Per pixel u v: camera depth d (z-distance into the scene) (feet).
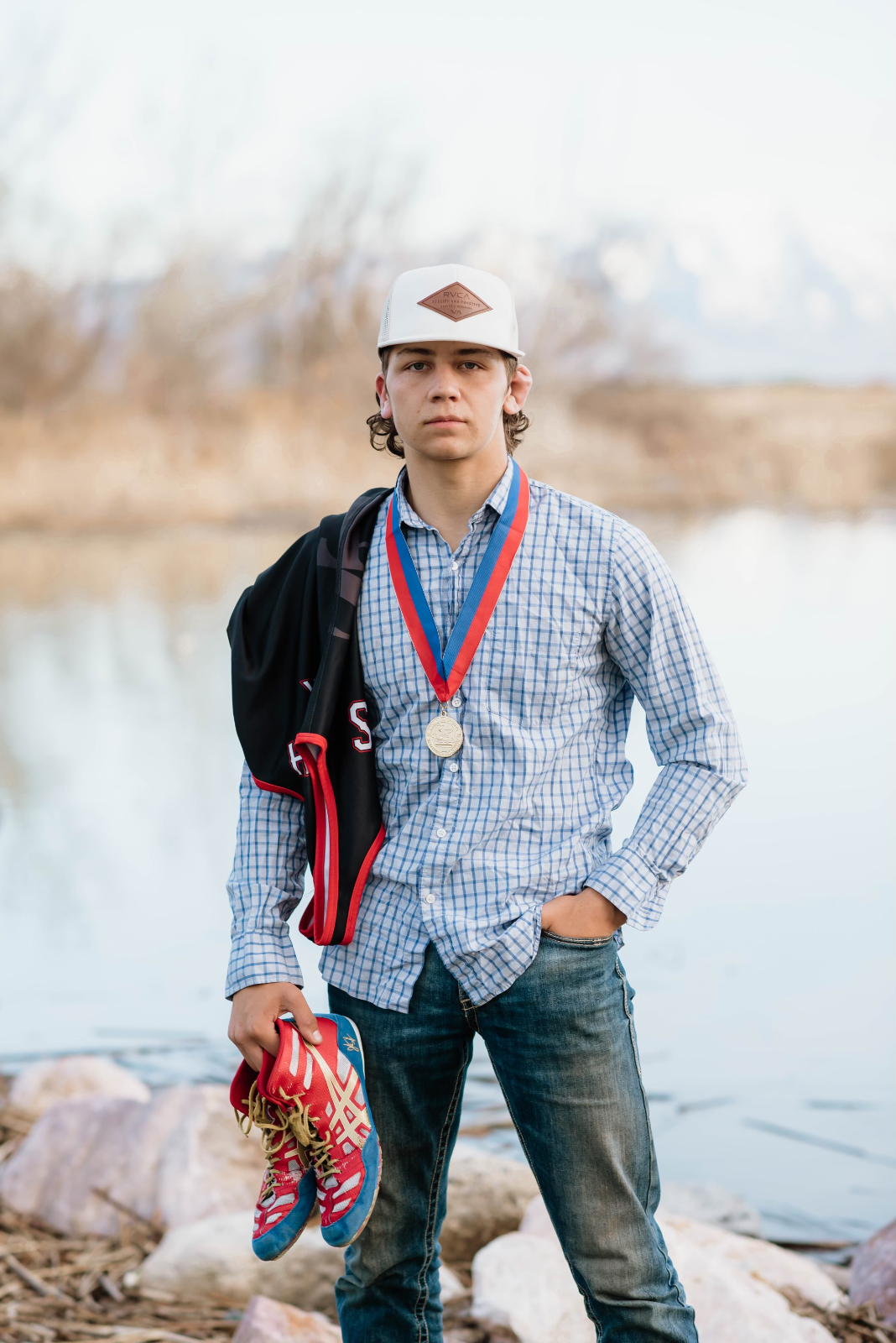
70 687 37.70
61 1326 10.23
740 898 20.06
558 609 7.63
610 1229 7.57
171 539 73.00
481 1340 9.81
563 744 7.69
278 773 8.16
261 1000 7.80
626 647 7.81
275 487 85.51
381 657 7.87
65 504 79.97
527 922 7.43
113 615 50.01
